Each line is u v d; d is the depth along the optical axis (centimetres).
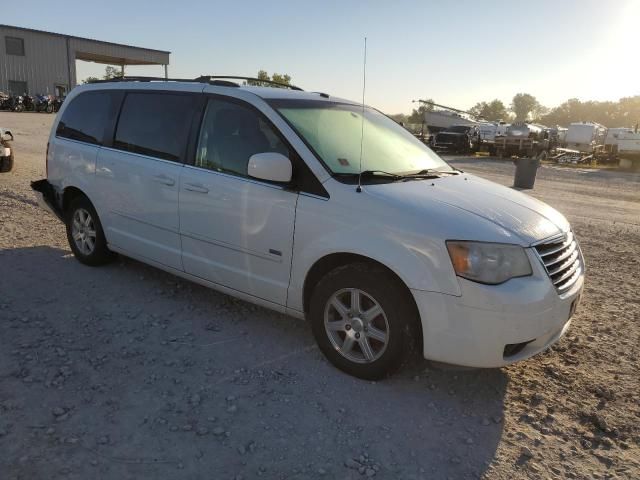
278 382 343
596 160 3156
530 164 1511
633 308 498
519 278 310
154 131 458
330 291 349
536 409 329
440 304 308
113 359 360
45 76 4484
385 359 333
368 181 359
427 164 436
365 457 278
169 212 438
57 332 393
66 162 535
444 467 274
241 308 455
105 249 522
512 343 308
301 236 356
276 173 349
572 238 372
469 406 329
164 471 258
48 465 257
